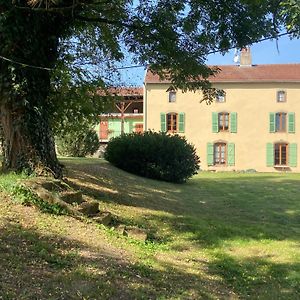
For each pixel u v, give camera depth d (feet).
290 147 113.09
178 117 115.14
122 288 15.87
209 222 31.76
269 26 30.91
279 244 26.81
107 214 26.66
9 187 24.62
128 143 62.18
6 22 26.76
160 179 61.82
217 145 115.03
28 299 13.46
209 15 33.30
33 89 28.73
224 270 20.98
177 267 20.21
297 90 113.70
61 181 28.60
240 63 122.31
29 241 18.61
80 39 43.09
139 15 34.94
